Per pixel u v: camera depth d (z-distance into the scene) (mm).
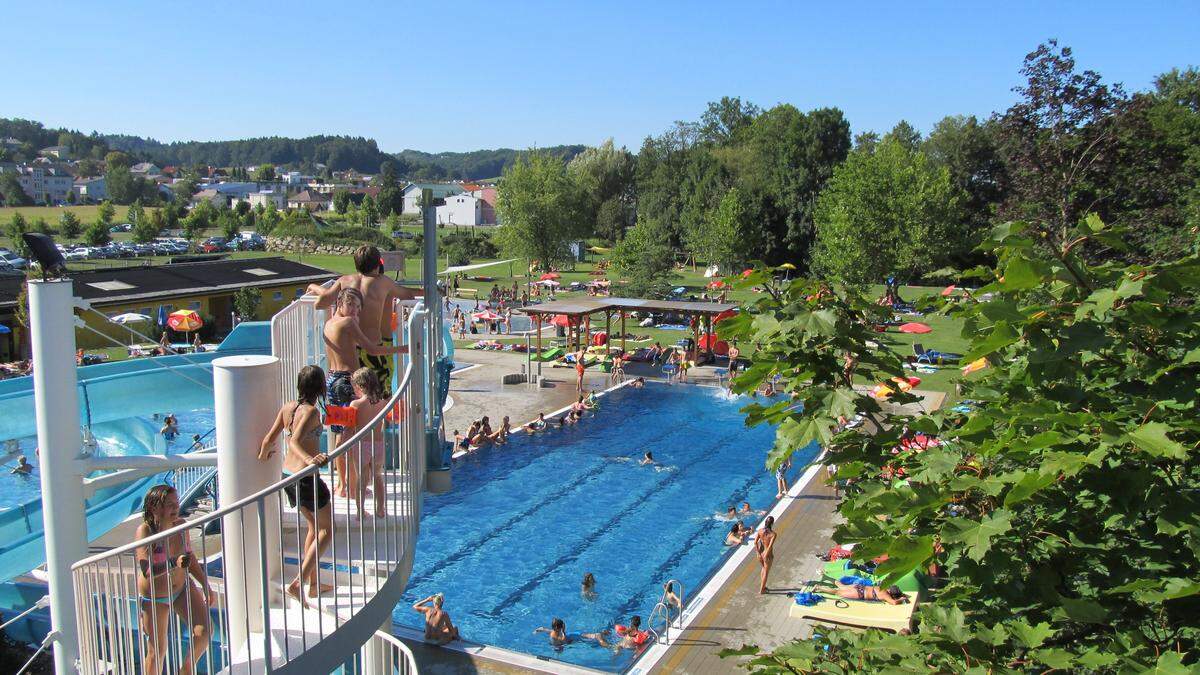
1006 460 4516
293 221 107875
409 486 7027
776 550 20609
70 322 6805
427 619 16141
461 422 32188
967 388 5527
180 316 41844
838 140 79062
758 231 74750
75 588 5773
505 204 81312
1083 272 4469
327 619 6070
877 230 53938
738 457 29016
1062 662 3791
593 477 26859
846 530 4684
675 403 36125
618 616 17750
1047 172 28547
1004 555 4336
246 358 6316
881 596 16422
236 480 6137
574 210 82188
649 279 60812
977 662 4051
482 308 60281
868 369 5168
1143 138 28391
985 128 73375
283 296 52406
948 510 4793
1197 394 4262
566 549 21344
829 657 4598
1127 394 4617
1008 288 4305
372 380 7297
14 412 13039
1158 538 4309
